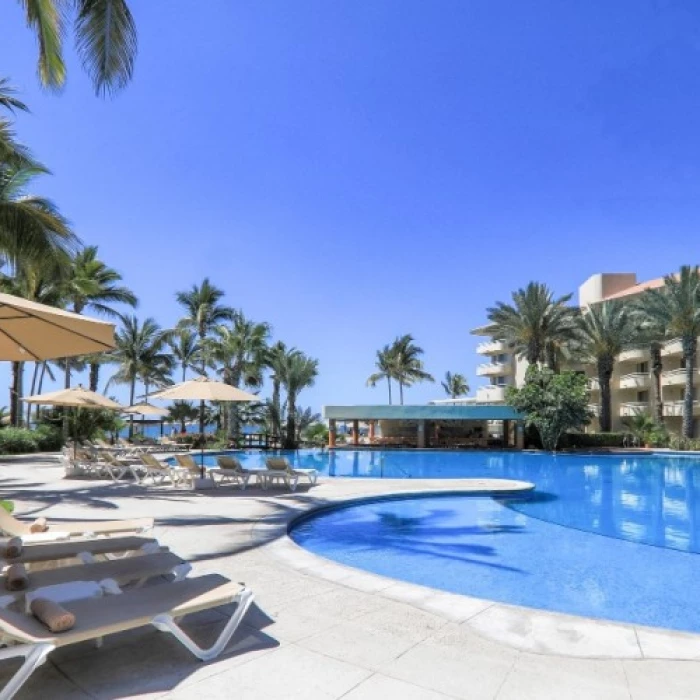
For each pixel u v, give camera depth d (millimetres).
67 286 30141
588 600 6438
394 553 8516
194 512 9891
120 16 9031
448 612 4641
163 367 43688
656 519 12258
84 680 3311
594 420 45094
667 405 40156
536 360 38375
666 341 39156
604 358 37906
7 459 22312
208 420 42312
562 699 3152
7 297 4469
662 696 3199
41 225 14445
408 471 23750
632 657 3746
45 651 2918
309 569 6035
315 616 4512
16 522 6176
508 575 7426
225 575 5770
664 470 23797
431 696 3166
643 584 7051
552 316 37969
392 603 4871
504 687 3291
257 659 3645
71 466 15672
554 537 9805
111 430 29812
